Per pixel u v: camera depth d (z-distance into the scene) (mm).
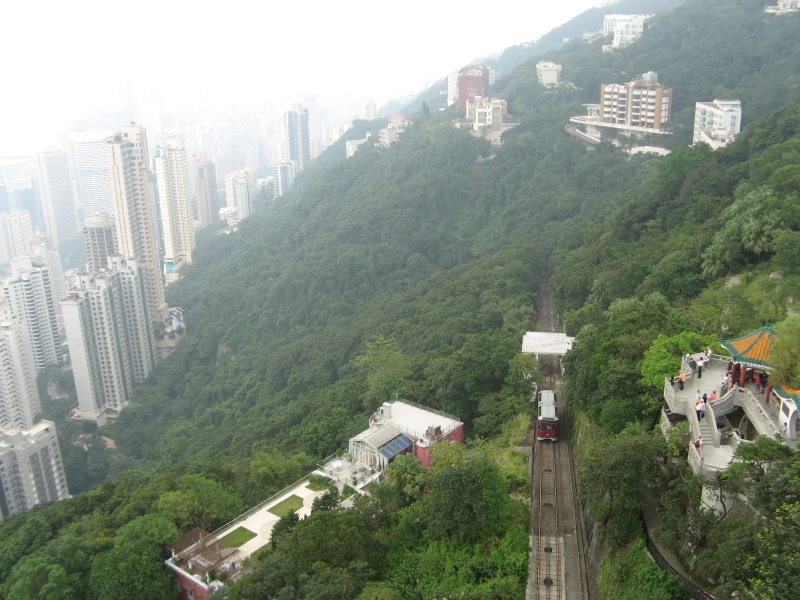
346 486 63375
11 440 142000
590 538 52000
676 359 55812
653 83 198625
